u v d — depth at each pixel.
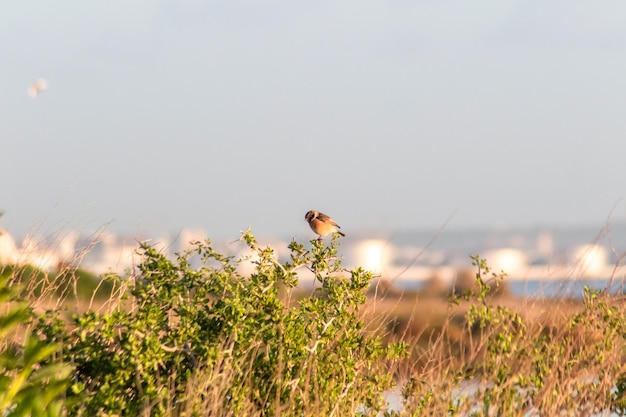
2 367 9.86
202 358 11.62
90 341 11.59
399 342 13.65
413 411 13.28
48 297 13.38
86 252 13.86
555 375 14.02
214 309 12.10
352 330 12.91
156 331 11.77
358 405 12.87
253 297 12.45
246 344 12.06
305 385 12.05
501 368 13.85
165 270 12.29
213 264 12.68
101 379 11.55
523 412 13.98
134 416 11.23
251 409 11.98
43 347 8.68
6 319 8.88
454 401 13.74
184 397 11.30
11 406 9.60
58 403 8.86
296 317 12.62
